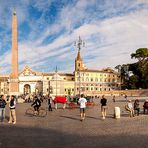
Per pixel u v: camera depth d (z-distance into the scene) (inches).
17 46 2534.5
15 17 2488.9
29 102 2716.5
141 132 614.9
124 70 5054.1
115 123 796.0
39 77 5984.3
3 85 6077.8
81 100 891.4
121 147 453.1
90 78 5989.2
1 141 527.5
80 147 458.9
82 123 804.0
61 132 629.3
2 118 886.4
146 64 4414.4
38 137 566.3
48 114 1138.0
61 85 5787.4
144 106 1106.1
